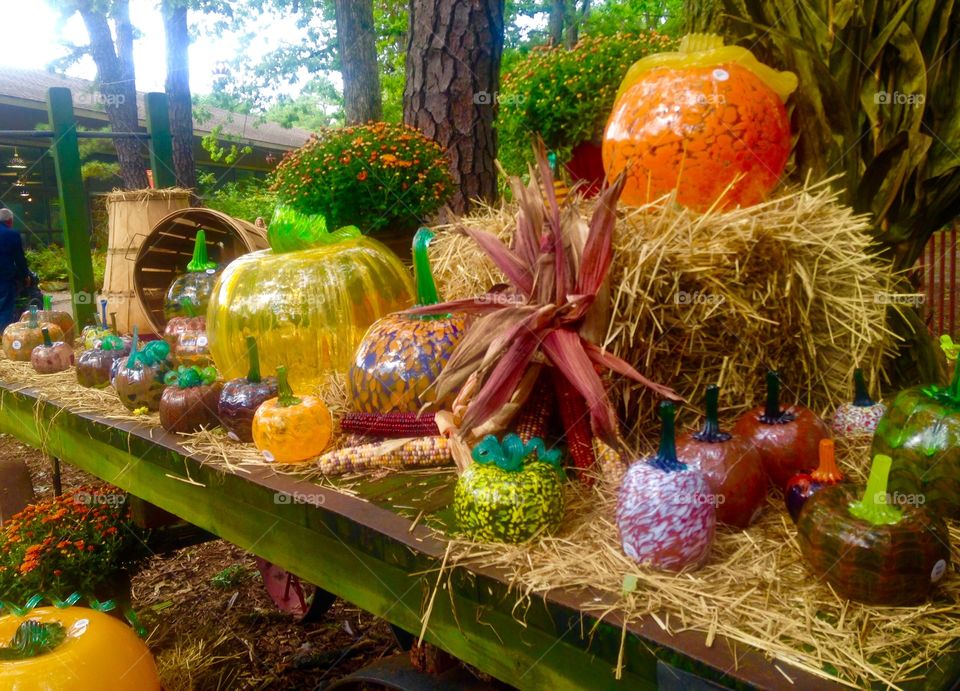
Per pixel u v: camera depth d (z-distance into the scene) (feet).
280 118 63.05
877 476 3.71
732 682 3.19
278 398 6.31
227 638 10.27
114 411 8.34
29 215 53.47
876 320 6.36
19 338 11.67
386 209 10.91
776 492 5.08
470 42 14.87
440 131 15.10
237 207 42.83
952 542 4.32
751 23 7.40
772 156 6.88
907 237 7.93
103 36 40.09
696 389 6.05
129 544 9.50
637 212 6.23
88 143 52.54
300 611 10.72
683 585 3.93
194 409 7.21
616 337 5.68
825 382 6.53
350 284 7.69
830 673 3.18
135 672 6.26
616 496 5.09
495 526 4.47
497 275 7.31
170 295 11.02
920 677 3.14
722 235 5.89
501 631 4.24
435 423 6.06
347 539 5.11
